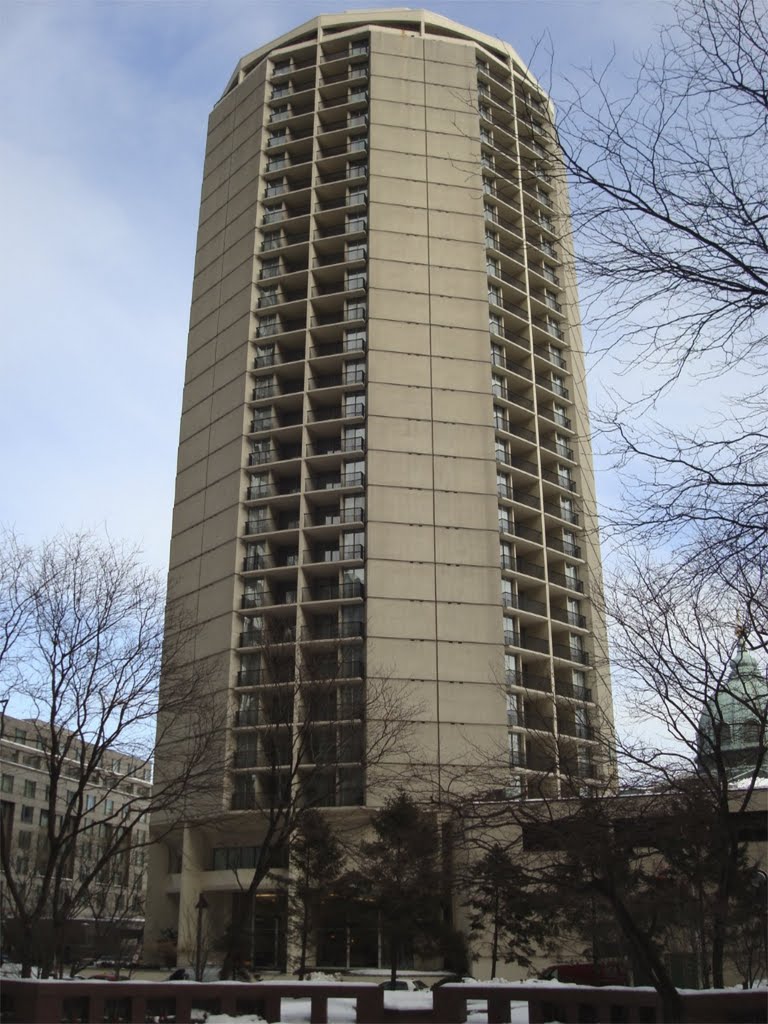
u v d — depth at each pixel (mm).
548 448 66250
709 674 22344
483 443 60125
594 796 21156
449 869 22844
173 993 21578
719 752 21953
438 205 66812
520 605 59125
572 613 61688
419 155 68250
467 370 62031
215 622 57469
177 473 66125
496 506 58500
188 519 63375
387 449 58781
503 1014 23062
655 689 22781
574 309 72062
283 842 32469
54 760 28641
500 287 67562
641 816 20859
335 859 42438
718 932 22438
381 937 45219
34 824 87938
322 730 40562
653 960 18750
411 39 72250
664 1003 18531
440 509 57750
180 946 50094
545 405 67562
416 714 50688
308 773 39188
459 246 65812
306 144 71312
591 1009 21969
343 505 58469
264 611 56562
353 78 72250
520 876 20391
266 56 77750
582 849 19203
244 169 73125
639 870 24922
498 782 22938
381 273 64062
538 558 60812
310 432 61250
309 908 43062
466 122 69625
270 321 66438
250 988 22703
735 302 10281
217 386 66125
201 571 60531
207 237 73938
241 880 51469
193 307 71938
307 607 55656
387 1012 25984
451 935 42719
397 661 53125
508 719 53062
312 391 61500
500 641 54906
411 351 61938
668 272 10375
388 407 59969
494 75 74625
